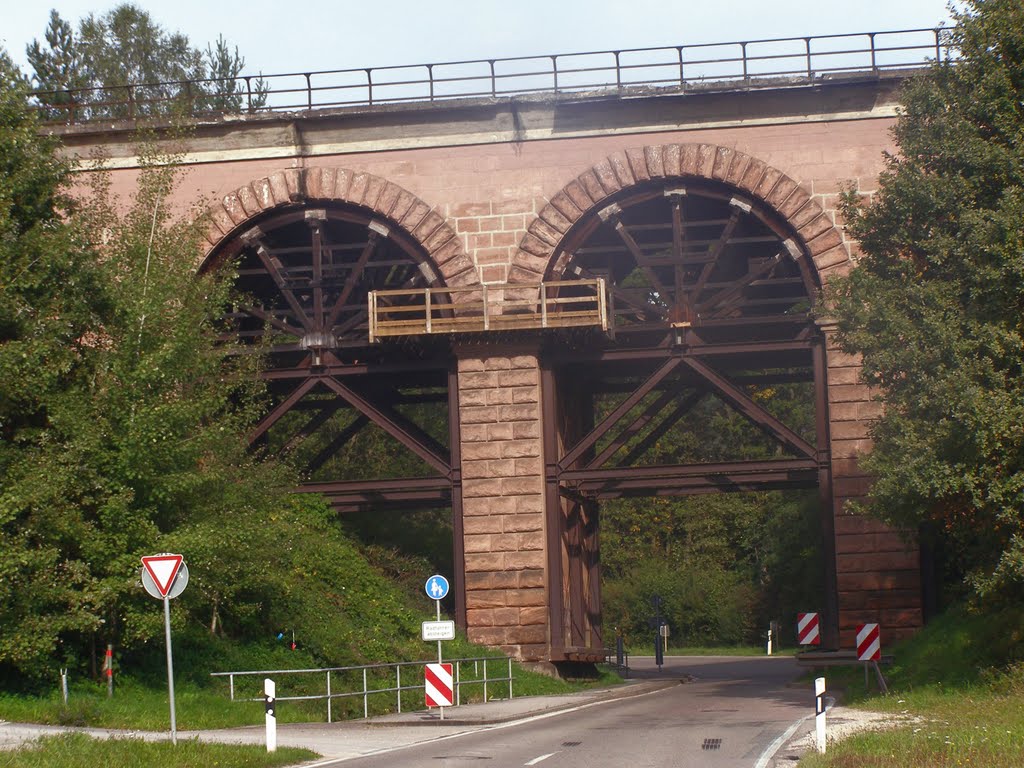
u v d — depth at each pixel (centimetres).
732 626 7706
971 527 2516
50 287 2608
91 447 2531
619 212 3622
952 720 1911
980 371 2378
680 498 8212
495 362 3553
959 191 2533
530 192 3616
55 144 2791
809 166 3528
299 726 2444
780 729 2083
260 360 3381
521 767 1612
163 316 2731
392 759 1769
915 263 2608
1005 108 2570
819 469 3475
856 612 3372
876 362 2481
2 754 1594
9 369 2467
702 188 3591
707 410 8550
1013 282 2389
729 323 3581
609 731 2152
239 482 2962
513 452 3522
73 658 2531
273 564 3061
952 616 3105
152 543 2544
